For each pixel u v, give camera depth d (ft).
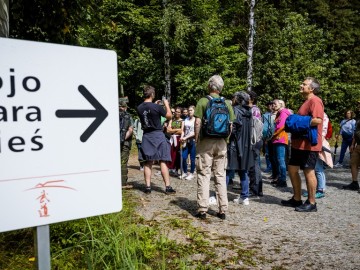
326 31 78.28
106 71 4.90
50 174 4.42
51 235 10.24
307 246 11.84
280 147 22.34
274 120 23.15
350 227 14.01
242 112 16.71
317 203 18.30
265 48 62.39
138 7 57.57
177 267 9.77
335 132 69.87
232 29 62.23
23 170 4.25
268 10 64.23
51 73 4.43
